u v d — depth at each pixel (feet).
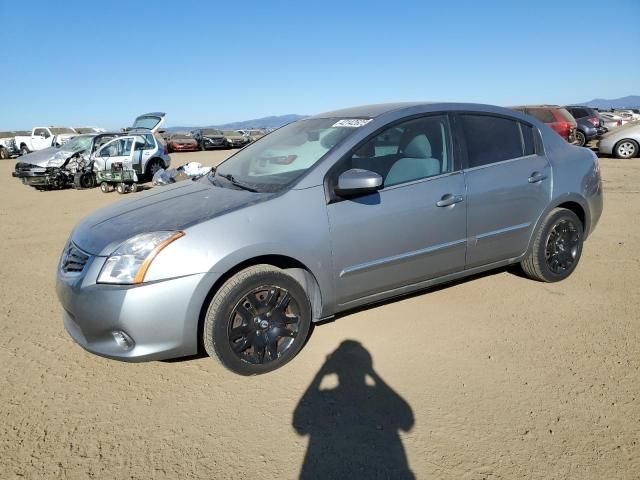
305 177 10.00
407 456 7.39
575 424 8.01
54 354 10.76
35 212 30.81
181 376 9.78
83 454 7.56
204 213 9.39
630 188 31.24
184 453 7.55
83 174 42.37
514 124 13.01
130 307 8.46
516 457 7.30
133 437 7.95
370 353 10.44
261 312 9.45
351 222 10.14
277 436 7.91
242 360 9.36
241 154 13.34
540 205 12.93
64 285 9.20
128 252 8.71
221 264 8.84
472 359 10.11
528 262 13.55
